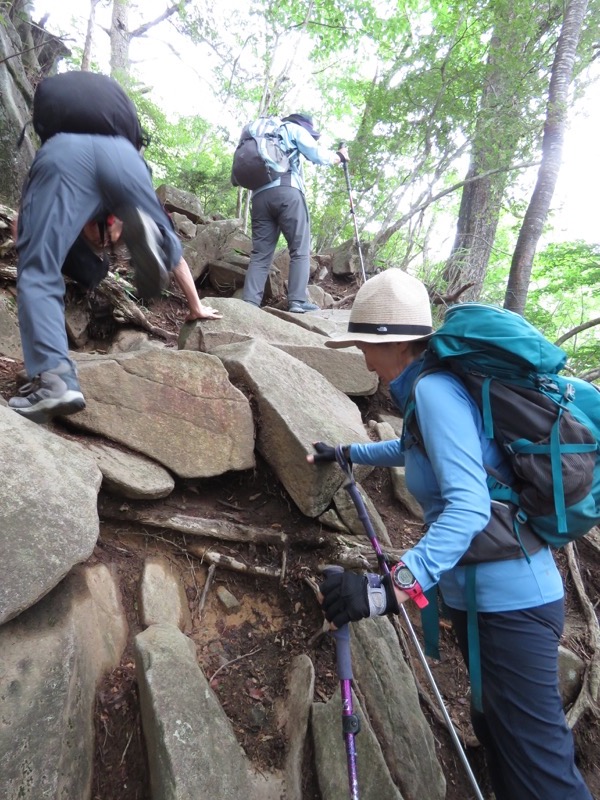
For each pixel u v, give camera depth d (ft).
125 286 11.88
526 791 4.47
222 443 7.77
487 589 4.58
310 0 24.04
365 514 6.64
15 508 5.24
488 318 4.62
